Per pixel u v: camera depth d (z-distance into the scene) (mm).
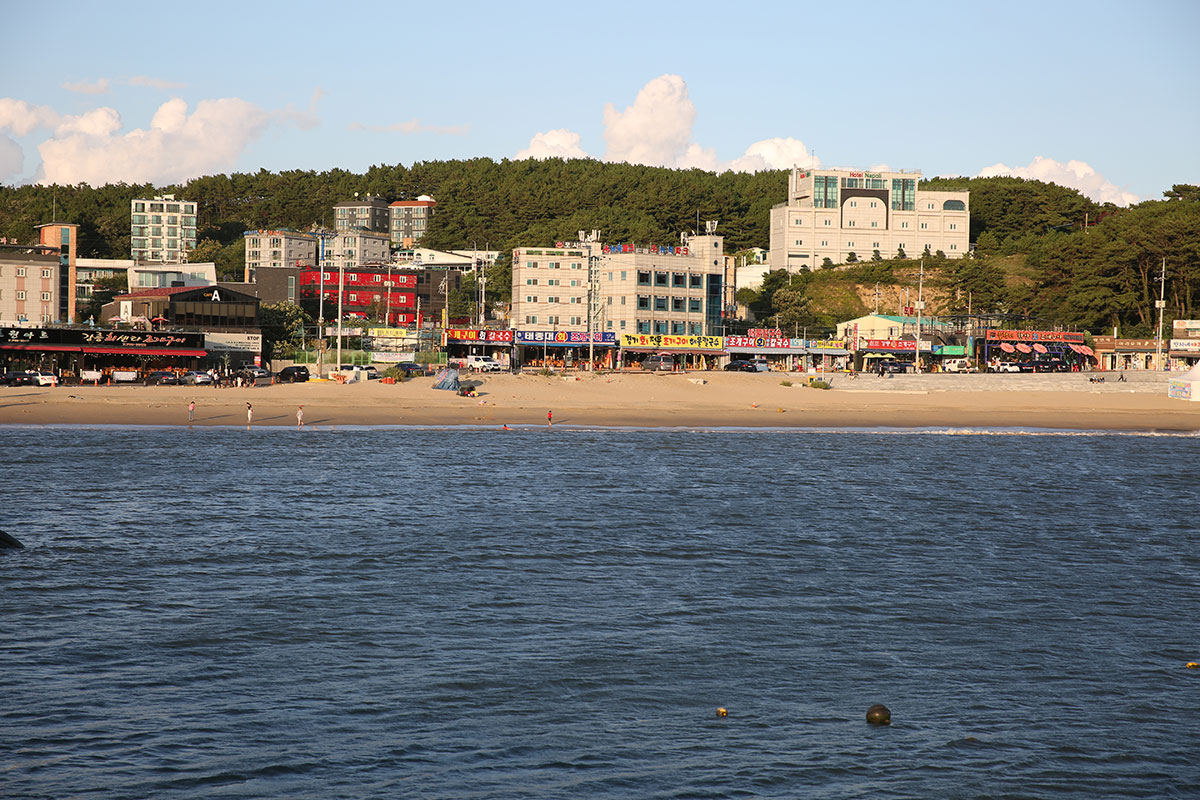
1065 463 81750
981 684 31438
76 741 26578
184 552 45500
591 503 59094
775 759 26469
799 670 32312
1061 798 24828
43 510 53906
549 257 181500
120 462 71750
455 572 42875
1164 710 29719
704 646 34219
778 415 117000
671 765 26062
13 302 161250
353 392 119250
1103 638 35750
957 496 64250
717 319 185250
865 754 26812
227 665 31875
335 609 37531
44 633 34312
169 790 24281
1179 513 59719
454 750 26594
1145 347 184125
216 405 108375
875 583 42250
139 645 33406
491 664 32281
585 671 31859
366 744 26812
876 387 145375
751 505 59500
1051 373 156125
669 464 76500
